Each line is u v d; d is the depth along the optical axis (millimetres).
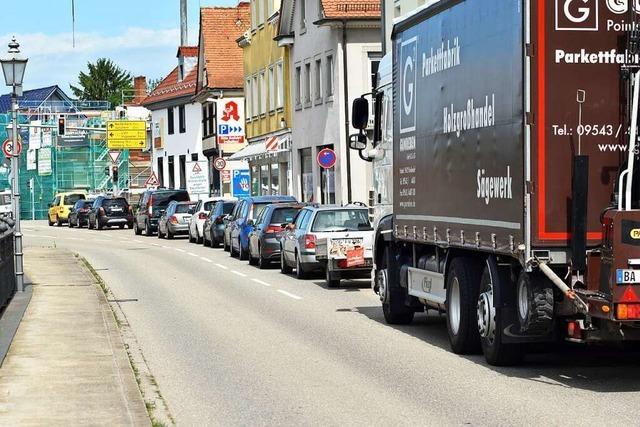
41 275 31219
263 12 64438
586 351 15828
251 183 69500
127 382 12938
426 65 16484
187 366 15070
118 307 23578
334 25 50031
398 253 19266
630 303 11961
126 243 54562
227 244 45312
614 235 12023
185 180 91375
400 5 43156
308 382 13477
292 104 58562
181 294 26484
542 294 12891
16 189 26672
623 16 12750
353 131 50125
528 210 12688
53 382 12945
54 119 107500
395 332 18438
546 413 11117
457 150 15062
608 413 11039
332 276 27516
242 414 11516
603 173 12734
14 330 18078
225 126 62469
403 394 12453
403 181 17766
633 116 12602
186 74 92438
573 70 12711
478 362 14812
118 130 100188
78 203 80375
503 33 13391
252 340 17719
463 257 15359
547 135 12695
